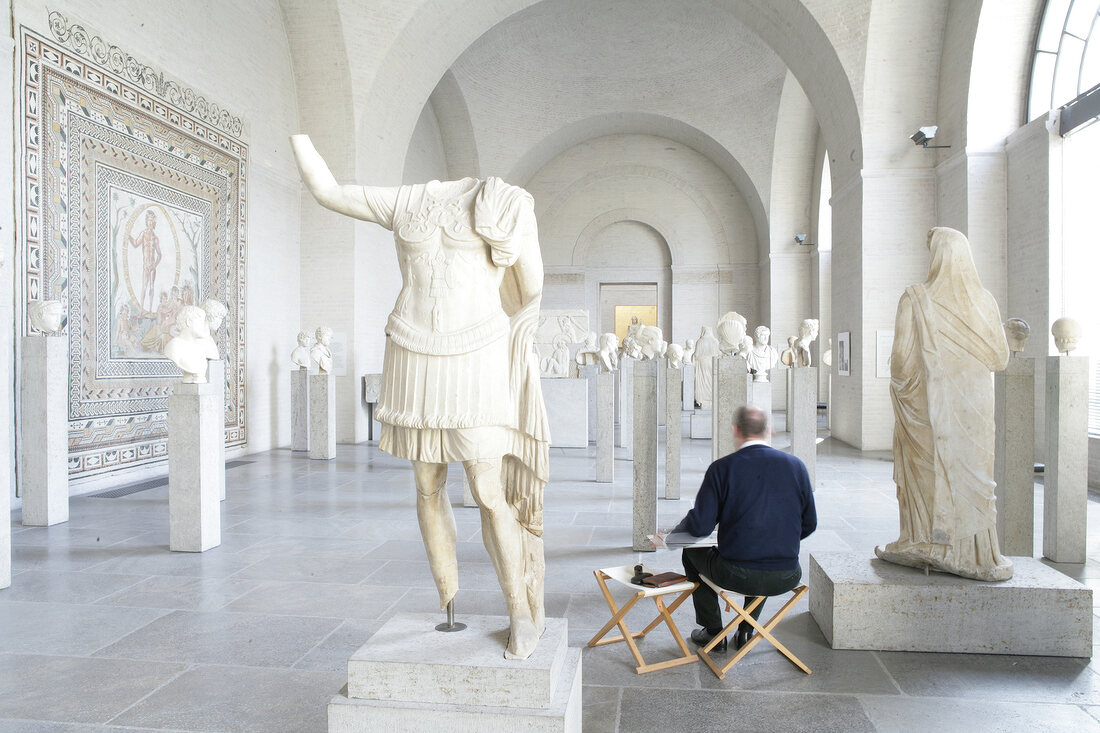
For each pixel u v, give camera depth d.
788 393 13.27
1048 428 5.23
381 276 13.89
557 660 2.32
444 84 18.25
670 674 3.30
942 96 10.85
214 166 10.11
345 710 2.22
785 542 3.33
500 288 2.56
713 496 3.38
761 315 20.97
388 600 4.32
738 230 21.52
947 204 10.71
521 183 21.03
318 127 12.23
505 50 18.09
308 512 6.87
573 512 6.85
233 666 3.39
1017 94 9.91
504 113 19.22
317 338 10.70
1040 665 3.38
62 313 7.35
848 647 3.57
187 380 5.54
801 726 2.82
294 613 4.11
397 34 11.80
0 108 6.63
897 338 3.74
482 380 2.26
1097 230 8.58
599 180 21.95
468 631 2.51
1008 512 5.21
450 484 8.20
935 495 3.63
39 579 4.76
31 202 7.00
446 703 2.20
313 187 2.39
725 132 19.47
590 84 19.31
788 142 19.11
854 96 11.21
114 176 8.16
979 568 3.58
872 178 11.23
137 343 8.59
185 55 9.48
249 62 10.96
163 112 9.01
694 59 18.67
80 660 3.46
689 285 21.72
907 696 3.07
